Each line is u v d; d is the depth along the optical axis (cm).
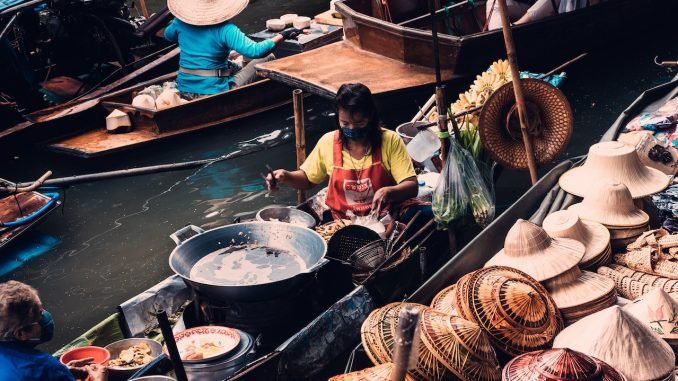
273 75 821
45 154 830
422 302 446
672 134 610
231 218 704
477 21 978
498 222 493
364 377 365
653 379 349
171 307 482
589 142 777
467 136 599
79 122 841
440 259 534
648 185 496
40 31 951
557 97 582
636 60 945
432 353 370
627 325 360
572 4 874
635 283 436
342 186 499
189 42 859
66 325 567
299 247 455
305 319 446
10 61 851
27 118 826
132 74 933
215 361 397
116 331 467
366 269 457
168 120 811
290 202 728
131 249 664
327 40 1028
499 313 396
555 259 428
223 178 773
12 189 561
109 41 957
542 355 335
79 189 766
